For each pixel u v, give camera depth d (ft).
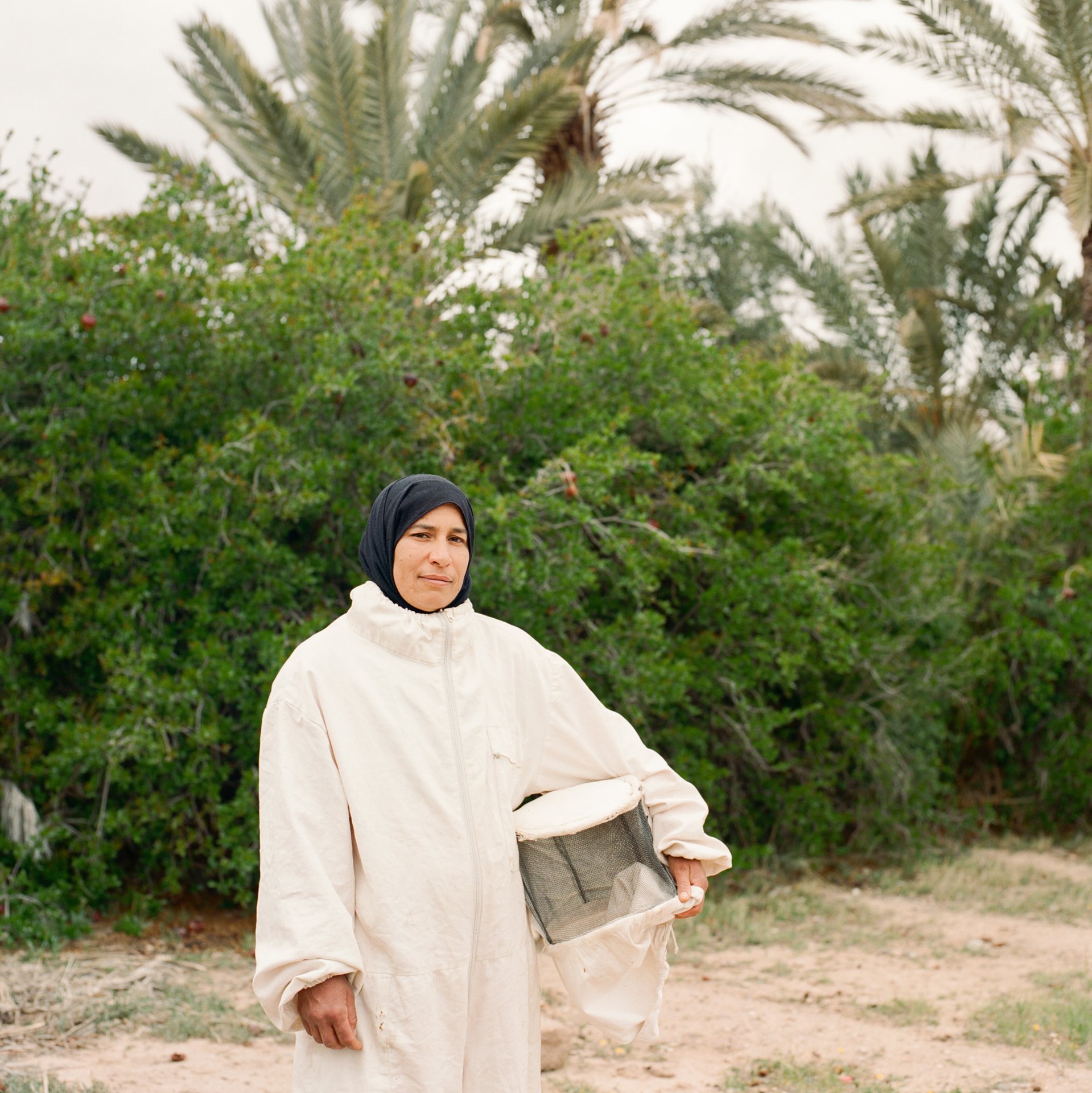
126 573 19.51
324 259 19.62
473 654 6.99
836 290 57.11
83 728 17.88
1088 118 42.57
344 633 6.87
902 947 18.62
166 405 19.90
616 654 20.59
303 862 6.16
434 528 6.88
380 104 38.60
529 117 37.37
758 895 22.09
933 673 27.30
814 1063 12.93
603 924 6.94
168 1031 13.32
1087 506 32.71
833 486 25.53
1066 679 31.24
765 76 42.04
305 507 19.02
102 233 21.42
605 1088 12.13
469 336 21.88
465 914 6.38
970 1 41.45
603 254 24.52
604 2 39.45
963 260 57.72
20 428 19.04
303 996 6.01
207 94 41.27
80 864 17.94
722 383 24.45
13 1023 13.32
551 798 7.16
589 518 19.60
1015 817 30.68
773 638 23.26
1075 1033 13.67
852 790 26.48
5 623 19.25
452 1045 6.23
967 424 53.67
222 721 18.49
